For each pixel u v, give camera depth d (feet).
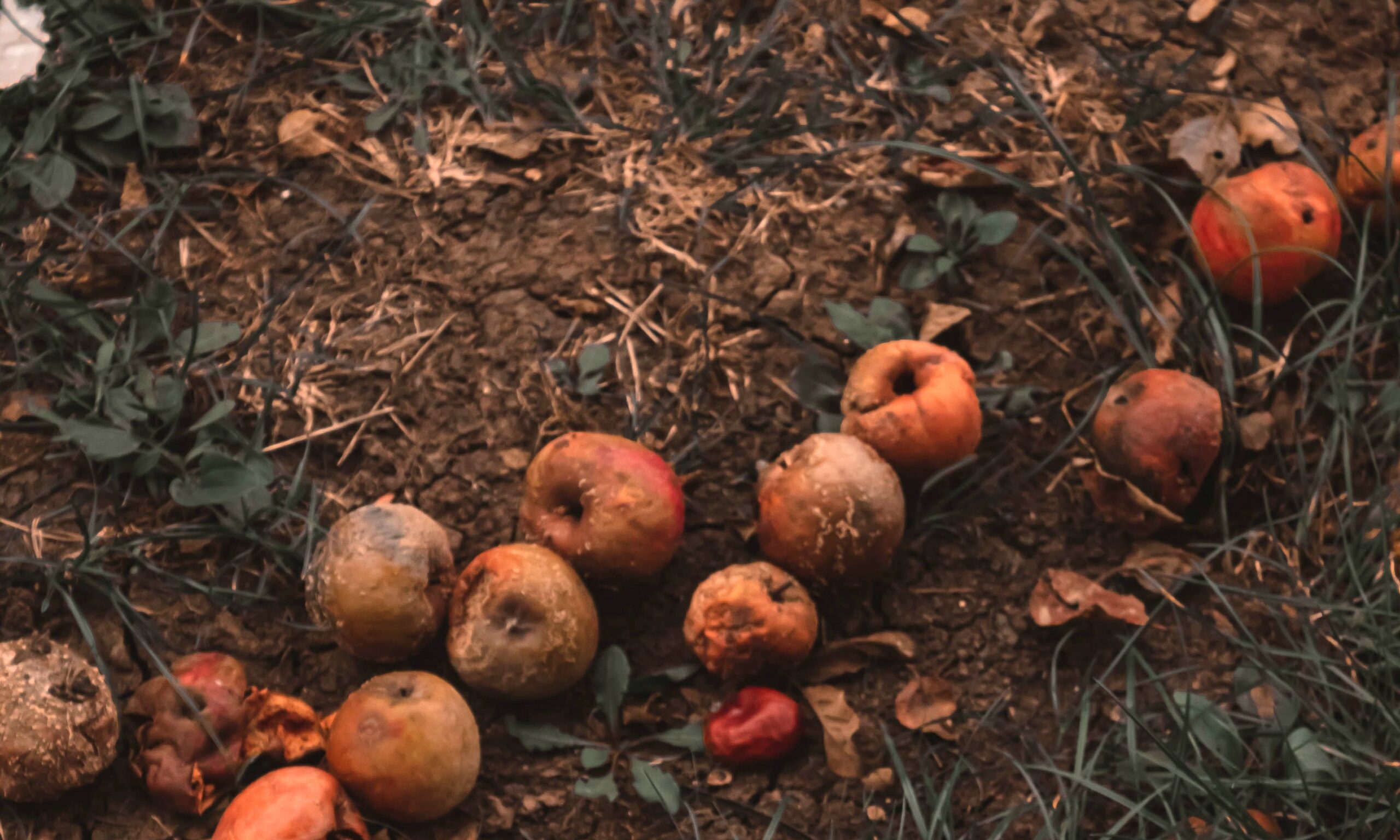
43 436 5.18
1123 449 5.04
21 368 5.21
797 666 4.97
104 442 5.06
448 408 5.20
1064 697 5.01
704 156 5.42
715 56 5.54
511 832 4.91
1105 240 5.30
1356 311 5.17
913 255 5.30
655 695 5.00
